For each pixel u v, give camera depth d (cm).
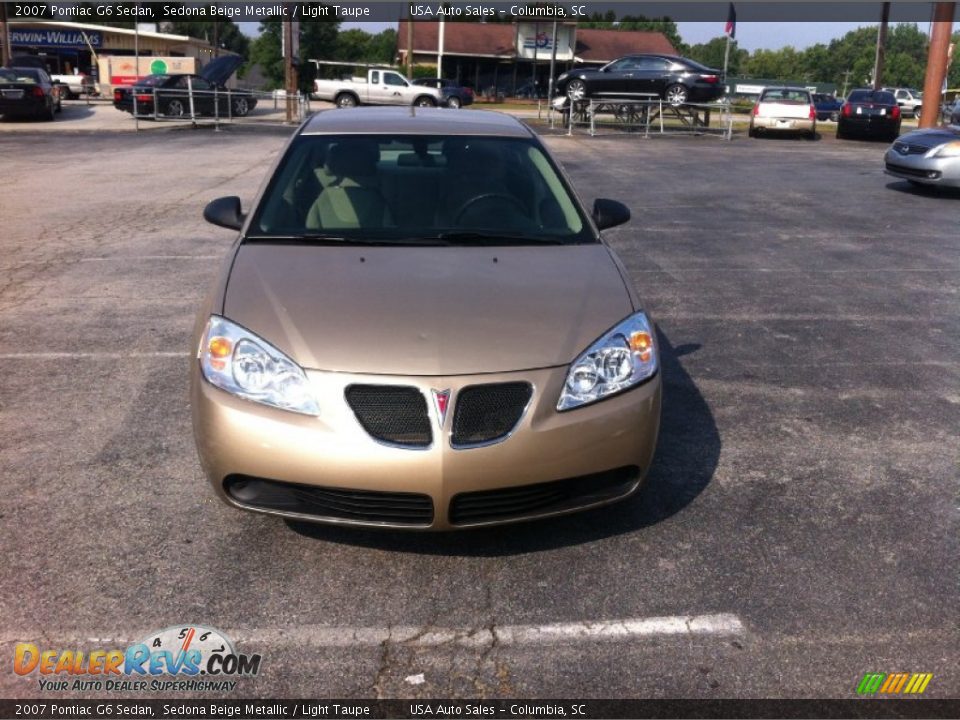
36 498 378
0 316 641
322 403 308
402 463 303
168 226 988
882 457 438
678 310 695
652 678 278
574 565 338
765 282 788
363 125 475
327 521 317
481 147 461
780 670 283
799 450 445
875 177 1554
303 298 342
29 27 4916
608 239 973
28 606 306
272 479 312
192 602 311
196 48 5356
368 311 335
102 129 2362
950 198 1311
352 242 396
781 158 1912
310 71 5294
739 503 389
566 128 2689
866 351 603
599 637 297
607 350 331
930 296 748
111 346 579
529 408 312
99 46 5031
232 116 2914
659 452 439
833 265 860
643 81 2489
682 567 338
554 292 356
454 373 310
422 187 432
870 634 301
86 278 755
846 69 12838
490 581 327
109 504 374
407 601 314
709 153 2012
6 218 1027
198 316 364
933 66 2348
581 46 5556
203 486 391
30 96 2523
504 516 320
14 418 461
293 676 277
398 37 5609
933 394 525
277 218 412
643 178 1515
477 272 369
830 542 358
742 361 579
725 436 460
